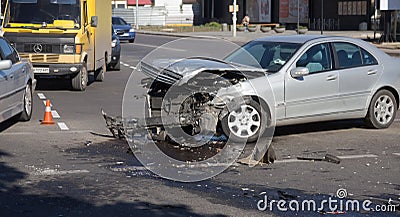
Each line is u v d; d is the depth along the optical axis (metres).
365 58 12.34
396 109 12.70
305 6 69.88
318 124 13.04
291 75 11.27
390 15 42.25
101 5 21.25
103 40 21.69
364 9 62.25
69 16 18.44
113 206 7.45
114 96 17.53
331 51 11.95
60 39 18.00
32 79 13.40
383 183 8.60
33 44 17.94
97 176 8.81
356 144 11.15
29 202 7.58
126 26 45.38
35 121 13.21
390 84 12.48
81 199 7.72
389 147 10.92
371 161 9.88
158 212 7.22
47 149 10.51
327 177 8.89
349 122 13.34
